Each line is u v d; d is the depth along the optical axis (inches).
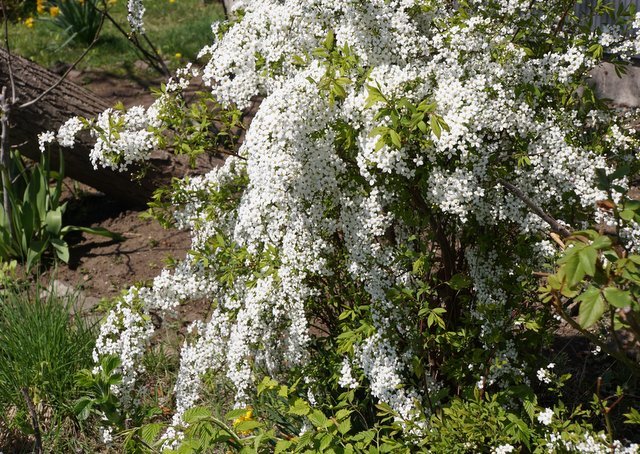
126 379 125.3
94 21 373.7
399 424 102.8
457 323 122.8
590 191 101.3
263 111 104.0
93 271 206.8
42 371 145.2
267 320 121.0
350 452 93.7
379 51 108.3
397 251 112.3
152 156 216.5
